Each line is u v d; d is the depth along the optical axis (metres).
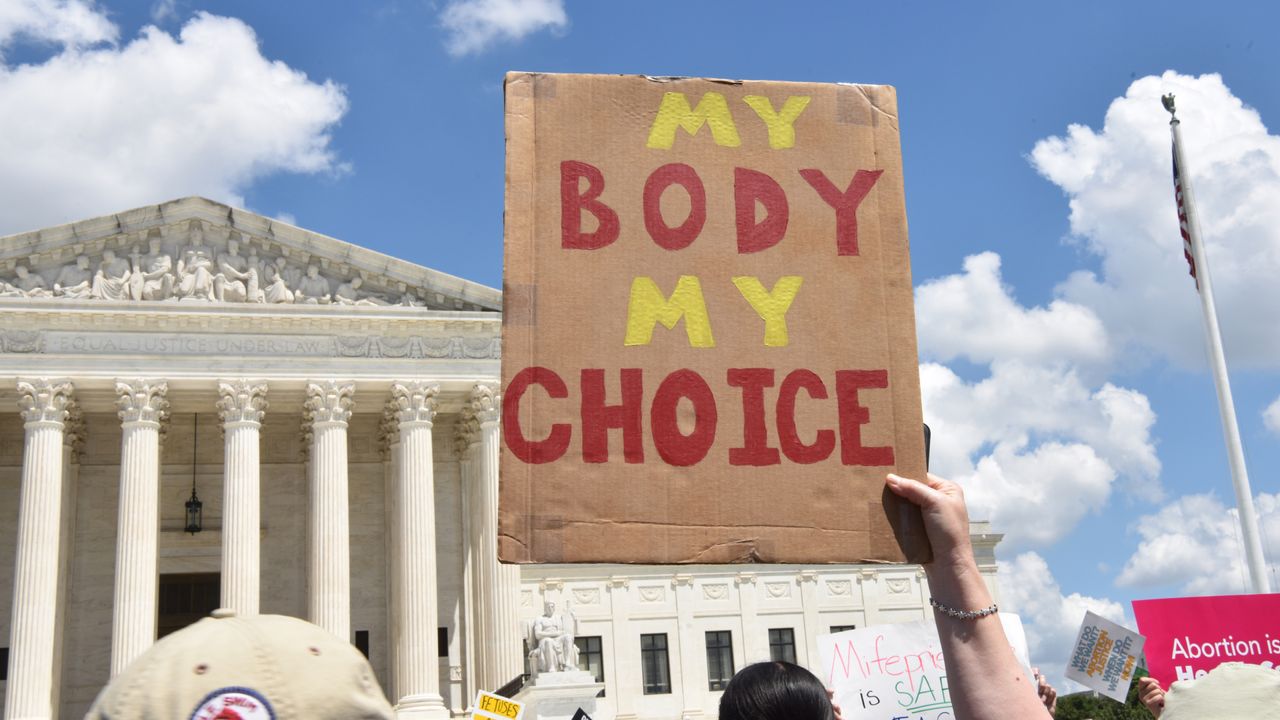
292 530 76.69
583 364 8.51
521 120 8.91
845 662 17.17
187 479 76.19
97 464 75.00
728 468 8.39
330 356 69.62
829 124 9.13
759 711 7.98
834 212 8.96
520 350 8.51
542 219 8.74
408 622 66.69
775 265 8.82
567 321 8.58
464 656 73.62
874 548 8.28
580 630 84.31
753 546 8.27
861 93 9.21
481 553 69.94
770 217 8.91
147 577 64.38
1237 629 16.94
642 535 8.25
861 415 8.57
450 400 73.38
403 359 70.38
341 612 66.00
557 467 8.31
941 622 7.36
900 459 8.48
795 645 87.12
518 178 8.80
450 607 75.00
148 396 66.75
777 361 8.63
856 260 8.90
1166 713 9.01
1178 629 16.98
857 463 8.46
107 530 74.25
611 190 8.84
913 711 16.91
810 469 8.44
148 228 69.38
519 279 8.63
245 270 70.12
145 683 4.71
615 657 84.31
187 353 68.00
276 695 4.72
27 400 65.44
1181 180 35.28
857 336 8.76
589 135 8.92
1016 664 7.12
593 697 58.50
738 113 9.08
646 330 8.60
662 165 8.92
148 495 65.56
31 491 64.00
